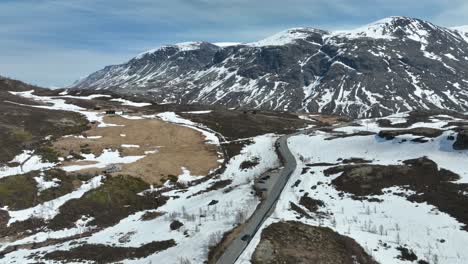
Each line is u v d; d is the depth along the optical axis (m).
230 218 53.97
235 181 79.69
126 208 69.62
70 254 50.56
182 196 74.50
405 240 47.72
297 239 45.34
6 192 66.44
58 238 58.47
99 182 75.12
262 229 47.22
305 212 56.09
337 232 49.22
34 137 94.69
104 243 54.09
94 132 109.19
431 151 75.38
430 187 60.38
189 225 54.47
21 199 66.06
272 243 43.72
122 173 80.25
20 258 51.03
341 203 60.44
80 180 75.50
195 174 87.19
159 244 50.28
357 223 53.22
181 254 44.91
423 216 52.44
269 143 109.62
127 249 50.53
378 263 43.03
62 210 65.19
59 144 93.12
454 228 48.34
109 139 104.06
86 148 93.81
